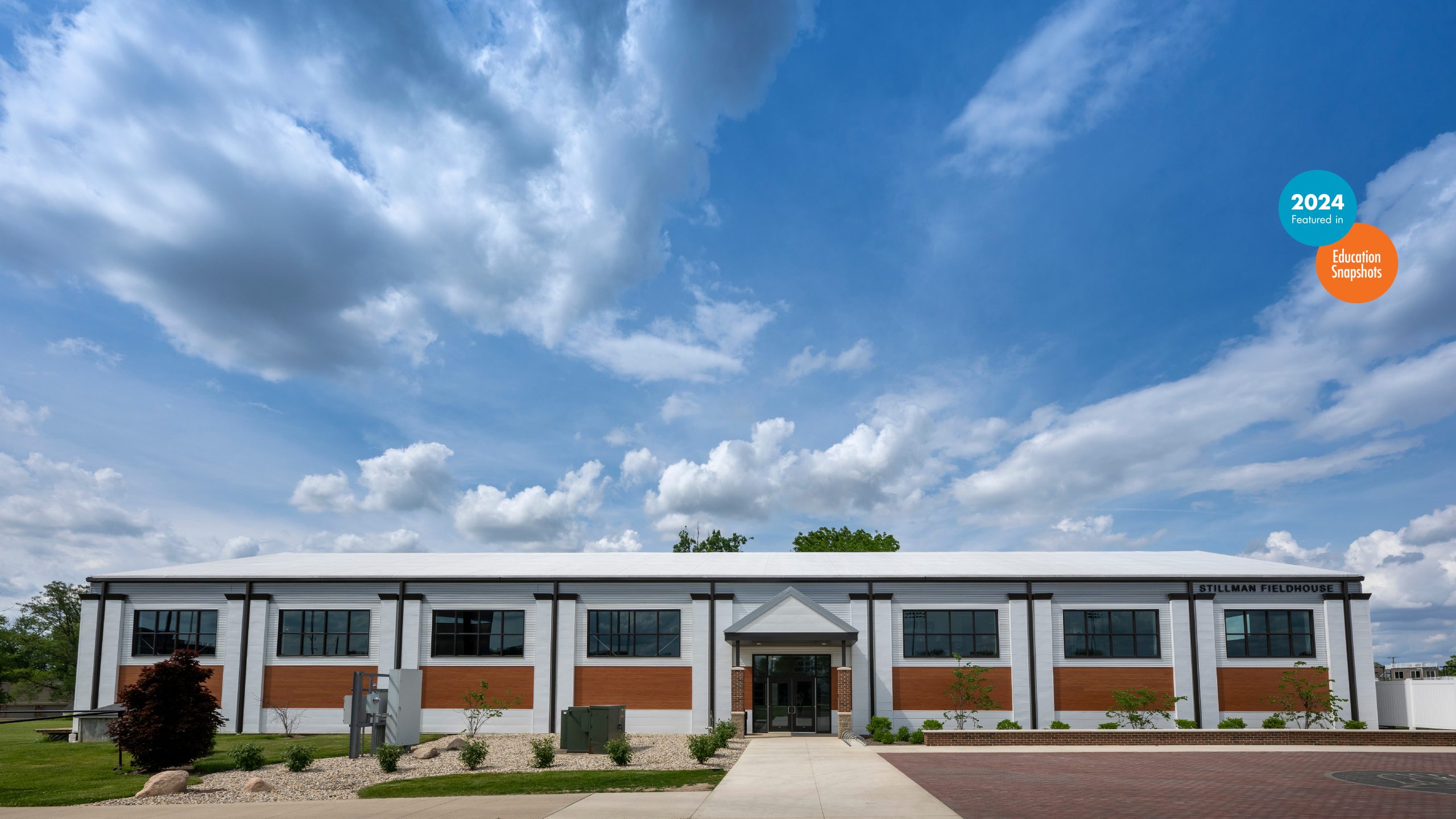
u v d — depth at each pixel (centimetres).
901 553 4253
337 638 3556
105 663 3512
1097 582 3525
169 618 3572
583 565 3884
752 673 3422
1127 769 2200
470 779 2136
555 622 3538
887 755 2603
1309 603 3481
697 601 3544
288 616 3572
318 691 3512
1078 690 3444
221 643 3544
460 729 3462
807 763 2334
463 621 3566
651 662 3509
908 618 3519
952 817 1500
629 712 3472
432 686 3506
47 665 6844
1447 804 1625
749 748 2773
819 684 3409
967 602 3525
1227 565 3762
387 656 3525
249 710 3484
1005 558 4047
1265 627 3478
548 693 3484
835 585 3547
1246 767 2234
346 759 2548
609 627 3550
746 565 3834
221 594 3578
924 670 3469
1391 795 1747
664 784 1983
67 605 6888
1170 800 1677
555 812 1612
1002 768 2220
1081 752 2667
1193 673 3431
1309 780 1966
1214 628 3472
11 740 3200
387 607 3562
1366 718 3378
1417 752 2627
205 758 2566
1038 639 3475
